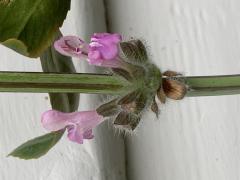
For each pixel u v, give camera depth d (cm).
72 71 7
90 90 5
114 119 6
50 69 7
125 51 5
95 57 5
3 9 6
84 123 6
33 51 6
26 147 6
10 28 6
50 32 6
